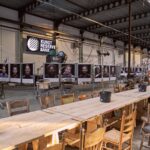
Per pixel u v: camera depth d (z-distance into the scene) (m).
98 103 3.16
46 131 1.86
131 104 3.38
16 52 11.21
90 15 12.41
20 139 1.67
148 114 3.16
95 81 9.83
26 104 2.93
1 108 6.18
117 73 11.76
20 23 11.09
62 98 3.58
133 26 15.63
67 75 9.10
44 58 12.68
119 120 3.44
